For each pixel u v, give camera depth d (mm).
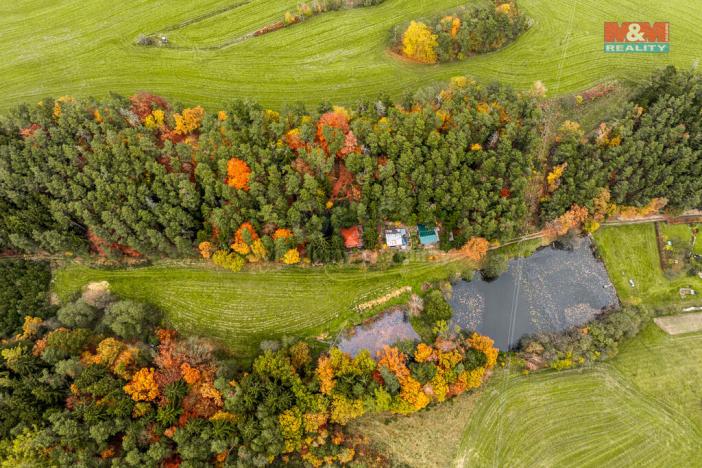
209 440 78562
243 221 94625
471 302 102688
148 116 95562
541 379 95812
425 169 96438
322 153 92625
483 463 89688
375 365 88562
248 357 95688
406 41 114938
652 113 103750
